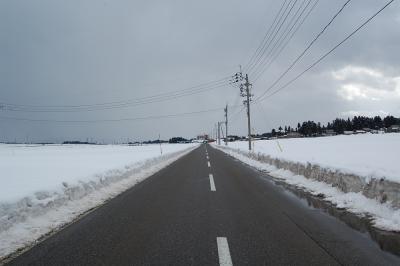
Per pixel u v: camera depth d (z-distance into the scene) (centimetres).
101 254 553
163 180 1652
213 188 1352
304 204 1003
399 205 775
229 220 800
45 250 575
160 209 932
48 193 913
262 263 511
